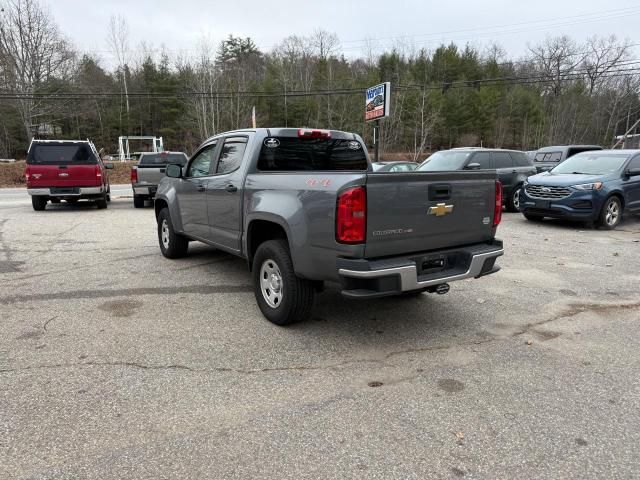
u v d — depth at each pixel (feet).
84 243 28.19
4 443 8.75
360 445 8.84
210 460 8.37
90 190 43.88
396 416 9.84
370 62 206.08
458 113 193.67
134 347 13.10
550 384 11.27
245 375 11.57
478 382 11.34
